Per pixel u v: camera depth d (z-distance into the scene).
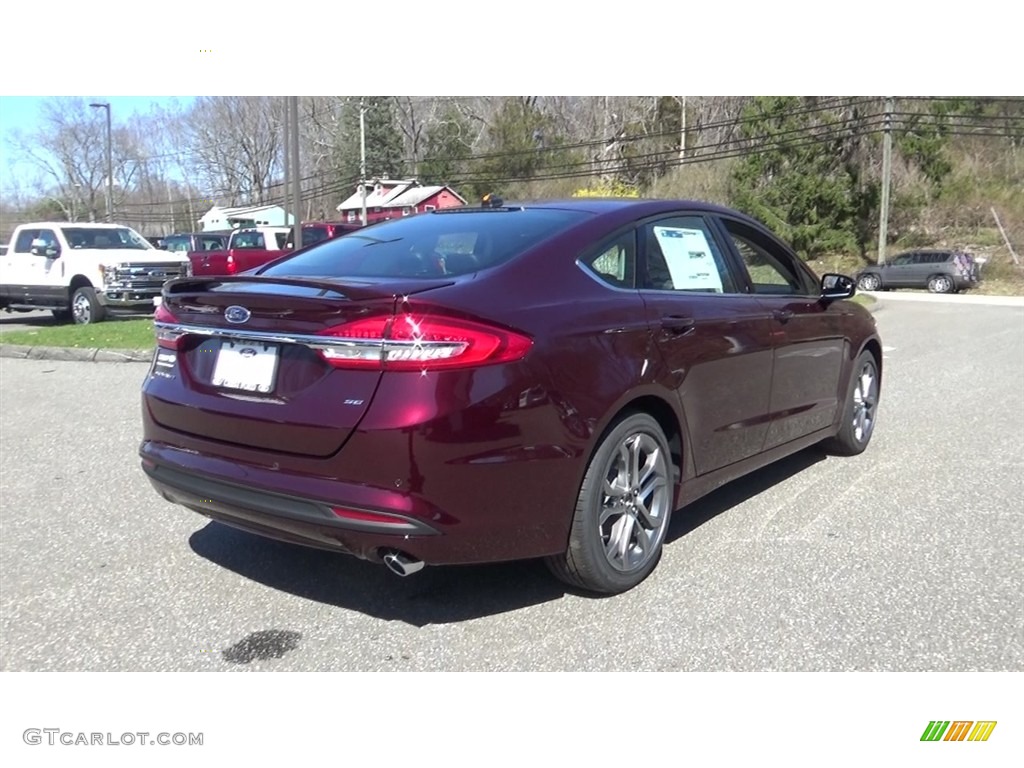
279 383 3.28
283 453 3.23
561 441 3.30
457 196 53.97
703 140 50.88
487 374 3.11
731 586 3.81
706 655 3.25
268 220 55.22
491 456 3.12
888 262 35.22
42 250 16.42
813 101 39.97
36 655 3.28
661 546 3.93
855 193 41.50
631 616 3.54
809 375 5.09
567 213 4.02
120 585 3.87
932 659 3.22
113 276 15.51
